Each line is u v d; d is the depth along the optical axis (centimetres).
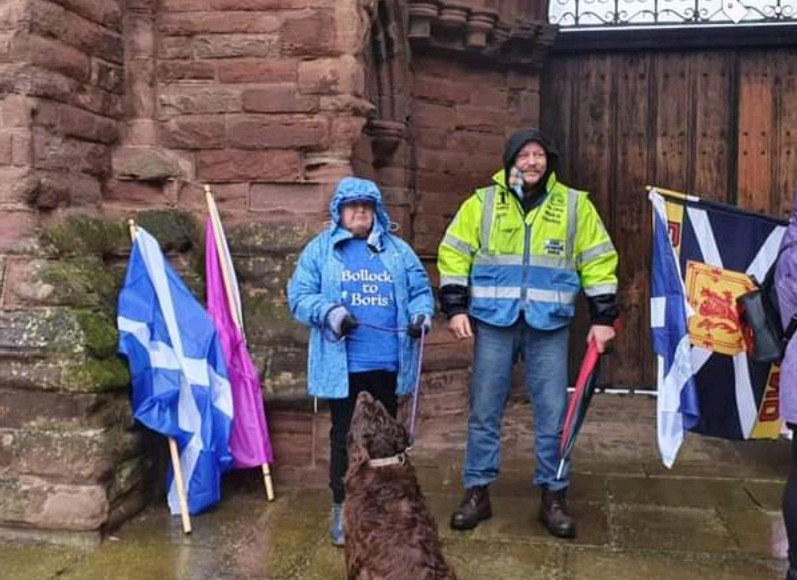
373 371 404
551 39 698
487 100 705
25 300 428
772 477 525
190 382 454
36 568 392
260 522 447
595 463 549
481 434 441
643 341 729
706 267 465
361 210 406
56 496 416
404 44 636
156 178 522
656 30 705
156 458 473
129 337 441
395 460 306
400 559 274
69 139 474
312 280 407
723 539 429
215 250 497
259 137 525
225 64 526
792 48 697
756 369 470
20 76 438
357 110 518
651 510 468
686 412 446
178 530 436
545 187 429
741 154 707
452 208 696
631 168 722
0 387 422
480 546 418
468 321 426
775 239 466
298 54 519
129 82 529
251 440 481
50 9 453
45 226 450
